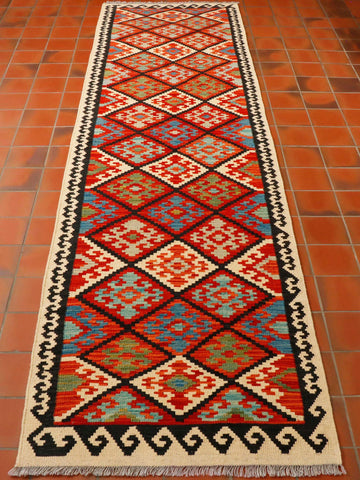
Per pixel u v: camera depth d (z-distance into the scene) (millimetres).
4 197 2572
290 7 4133
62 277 2238
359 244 2422
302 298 2191
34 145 2855
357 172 2768
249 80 3363
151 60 3521
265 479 1725
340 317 2150
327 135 2980
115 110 3102
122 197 2588
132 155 2816
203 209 2541
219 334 2062
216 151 2852
